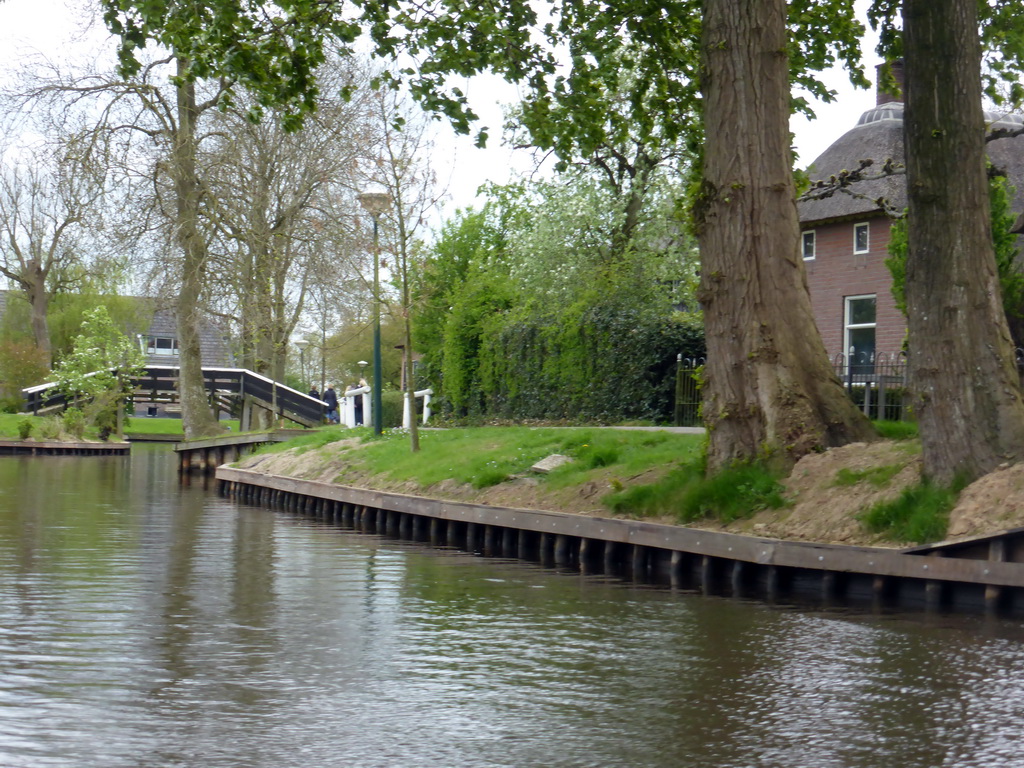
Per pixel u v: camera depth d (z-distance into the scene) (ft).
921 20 38.45
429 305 72.38
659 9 56.34
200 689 22.58
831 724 20.57
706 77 45.14
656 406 82.84
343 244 103.91
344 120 102.63
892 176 97.81
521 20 55.98
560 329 92.99
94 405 152.97
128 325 214.69
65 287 212.64
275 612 31.71
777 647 27.48
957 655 26.50
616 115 60.70
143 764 17.75
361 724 20.27
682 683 23.65
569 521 45.29
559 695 22.56
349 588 36.86
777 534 38.78
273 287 112.27
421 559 45.88
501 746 19.07
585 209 103.81
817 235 103.45
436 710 21.30
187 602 33.06
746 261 43.96
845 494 38.75
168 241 101.19
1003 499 34.09
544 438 60.39
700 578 40.37
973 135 38.29
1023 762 18.42
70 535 51.16
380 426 79.87
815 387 43.75
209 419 112.16
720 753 18.81
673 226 103.24
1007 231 70.85
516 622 30.83
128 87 98.43
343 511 64.64
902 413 66.28
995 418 36.58
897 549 34.65
